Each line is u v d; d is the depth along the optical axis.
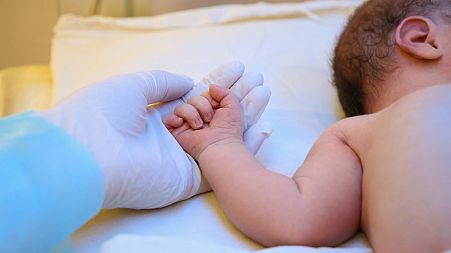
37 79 1.11
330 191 0.55
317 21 1.08
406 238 0.48
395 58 0.70
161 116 0.67
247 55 0.95
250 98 0.69
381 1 0.77
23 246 0.47
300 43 0.99
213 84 0.68
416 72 0.68
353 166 0.58
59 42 1.11
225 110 0.65
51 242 0.49
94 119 0.56
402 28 0.70
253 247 0.56
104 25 1.13
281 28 1.04
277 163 0.71
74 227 0.51
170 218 0.60
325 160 0.59
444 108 0.53
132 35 1.07
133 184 0.55
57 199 0.49
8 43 1.38
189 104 0.66
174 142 0.63
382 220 0.51
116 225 0.58
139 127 0.59
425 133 0.51
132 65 0.95
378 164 0.54
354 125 0.62
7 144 0.51
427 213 0.47
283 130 0.79
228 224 0.59
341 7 1.09
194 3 1.31
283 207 0.54
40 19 1.34
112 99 0.58
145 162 0.57
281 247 0.49
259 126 0.69
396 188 0.50
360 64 0.74
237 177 0.57
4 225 0.46
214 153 0.61
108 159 0.53
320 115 0.84
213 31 1.04
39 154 0.51
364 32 0.75
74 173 0.51
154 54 0.97
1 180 0.48
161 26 1.11
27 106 1.02
